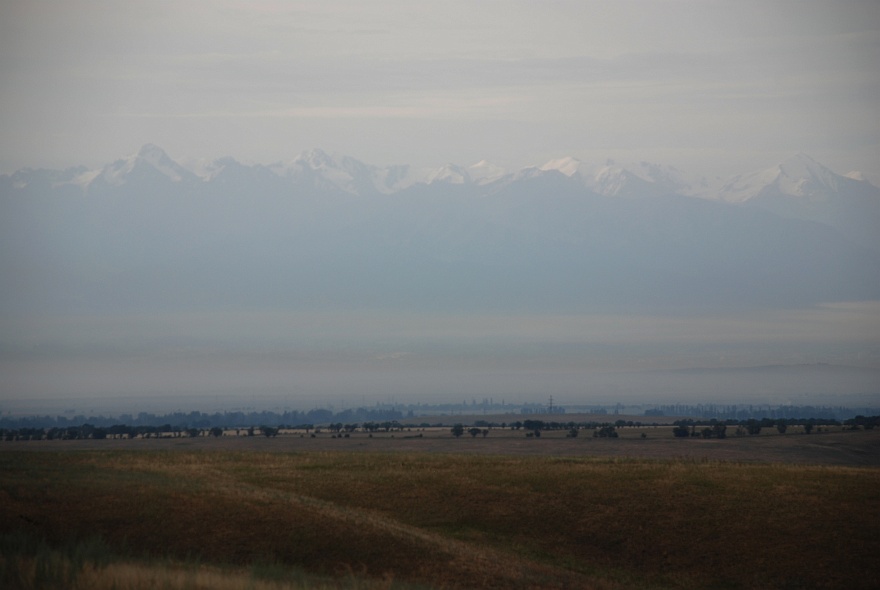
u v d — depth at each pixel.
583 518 64.38
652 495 68.81
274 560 45.88
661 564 58.16
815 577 55.78
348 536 49.75
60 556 39.06
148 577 36.50
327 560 46.91
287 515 51.22
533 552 58.69
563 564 56.97
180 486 54.72
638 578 56.00
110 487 52.16
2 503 46.81
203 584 36.56
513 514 65.06
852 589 54.31
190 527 47.84
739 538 60.97
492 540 60.44
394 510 65.31
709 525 63.03
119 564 39.03
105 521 46.81
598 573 56.03
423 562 48.31
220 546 46.44
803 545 59.75
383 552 48.72
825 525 62.66
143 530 46.56
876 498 68.00
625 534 61.94
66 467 62.47
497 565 50.34
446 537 59.62
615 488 70.56
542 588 47.81
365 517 55.75
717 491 69.88
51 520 45.78
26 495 48.44
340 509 57.06
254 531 48.53
